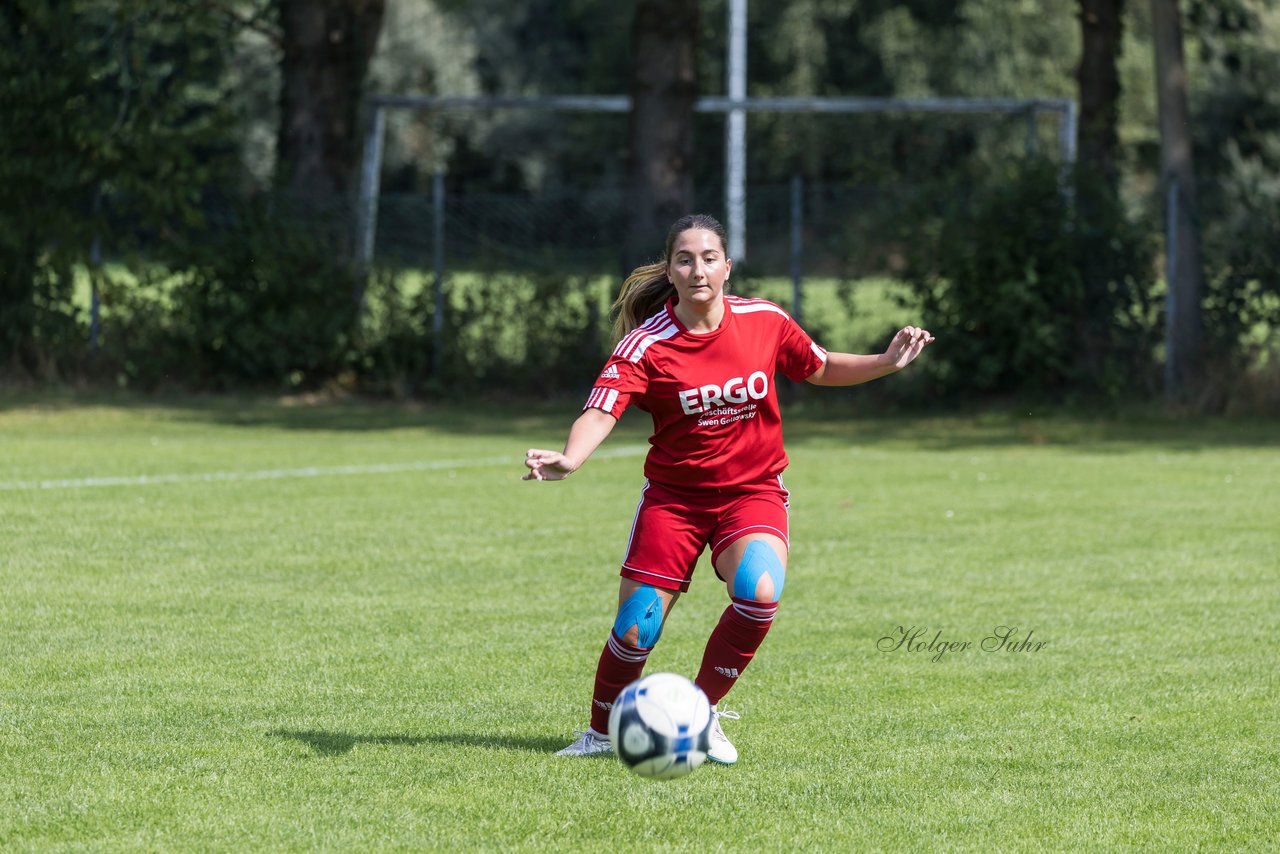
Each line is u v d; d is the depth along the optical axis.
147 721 20.53
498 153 187.38
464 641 25.55
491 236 75.38
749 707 21.66
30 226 72.12
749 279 72.00
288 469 48.84
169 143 72.19
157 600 28.53
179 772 18.30
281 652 24.62
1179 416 66.81
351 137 81.56
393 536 36.00
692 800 17.48
